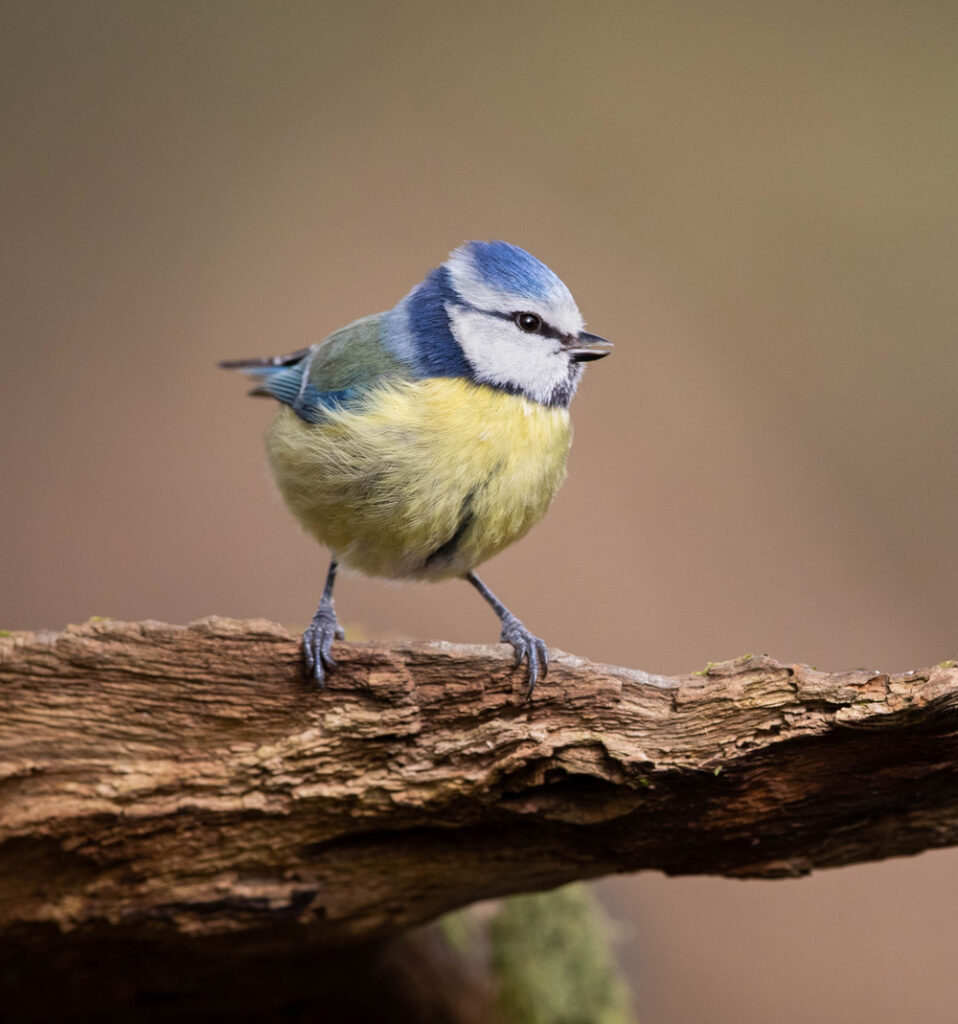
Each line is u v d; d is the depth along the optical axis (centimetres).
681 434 1227
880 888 940
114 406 1253
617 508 1173
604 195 1405
